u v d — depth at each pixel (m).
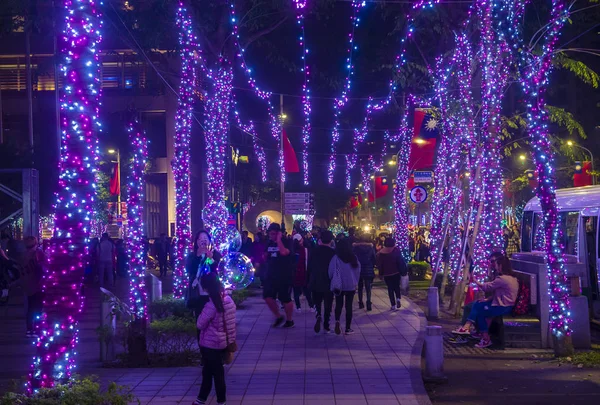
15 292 25.92
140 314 11.27
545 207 11.88
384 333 13.76
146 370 10.23
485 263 17.41
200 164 58.69
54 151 35.38
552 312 11.80
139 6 20.45
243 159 53.78
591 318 16.53
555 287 11.77
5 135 51.97
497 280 12.77
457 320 16.64
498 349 12.62
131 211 13.01
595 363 11.04
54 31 19.69
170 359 10.88
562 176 41.59
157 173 54.38
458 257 18.39
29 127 39.75
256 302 20.33
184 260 17.73
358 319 16.06
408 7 22.44
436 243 23.41
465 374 10.55
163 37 21.11
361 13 26.56
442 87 21.50
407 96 29.23
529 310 13.65
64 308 6.98
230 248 20.30
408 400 8.22
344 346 12.22
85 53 7.27
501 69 18.97
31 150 35.25
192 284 9.34
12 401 6.32
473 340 13.34
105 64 52.28
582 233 17.44
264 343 12.65
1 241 23.17
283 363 10.67
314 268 13.88
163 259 35.00
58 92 35.22
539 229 22.22
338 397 8.41
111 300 11.08
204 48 20.67
